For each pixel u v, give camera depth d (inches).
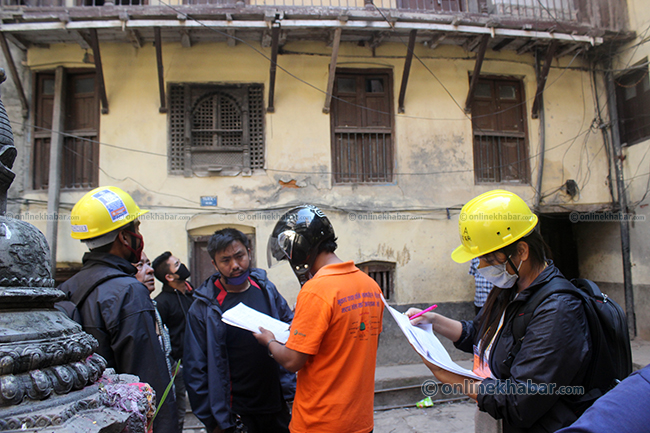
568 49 245.0
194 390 81.3
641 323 244.1
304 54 232.2
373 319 64.1
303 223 65.9
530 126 253.8
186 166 220.2
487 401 50.8
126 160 215.5
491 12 244.4
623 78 260.2
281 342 66.8
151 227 213.3
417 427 157.2
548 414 48.9
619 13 257.1
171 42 223.1
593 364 49.4
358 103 241.9
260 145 229.1
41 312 39.7
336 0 234.8
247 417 85.8
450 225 237.0
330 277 61.7
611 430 27.1
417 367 210.1
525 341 50.3
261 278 100.1
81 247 210.2
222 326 85.1
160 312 127.0
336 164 235.9
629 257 252.8
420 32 222.2
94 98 222.8
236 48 227.3
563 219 296.8
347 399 58.1
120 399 41.9
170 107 222.7
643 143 245.1
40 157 221.5
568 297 50.2
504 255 55.7
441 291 231.9
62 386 36.1
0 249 37.3
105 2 207.8
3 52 203.8
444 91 244.2
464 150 242.8
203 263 221.0
